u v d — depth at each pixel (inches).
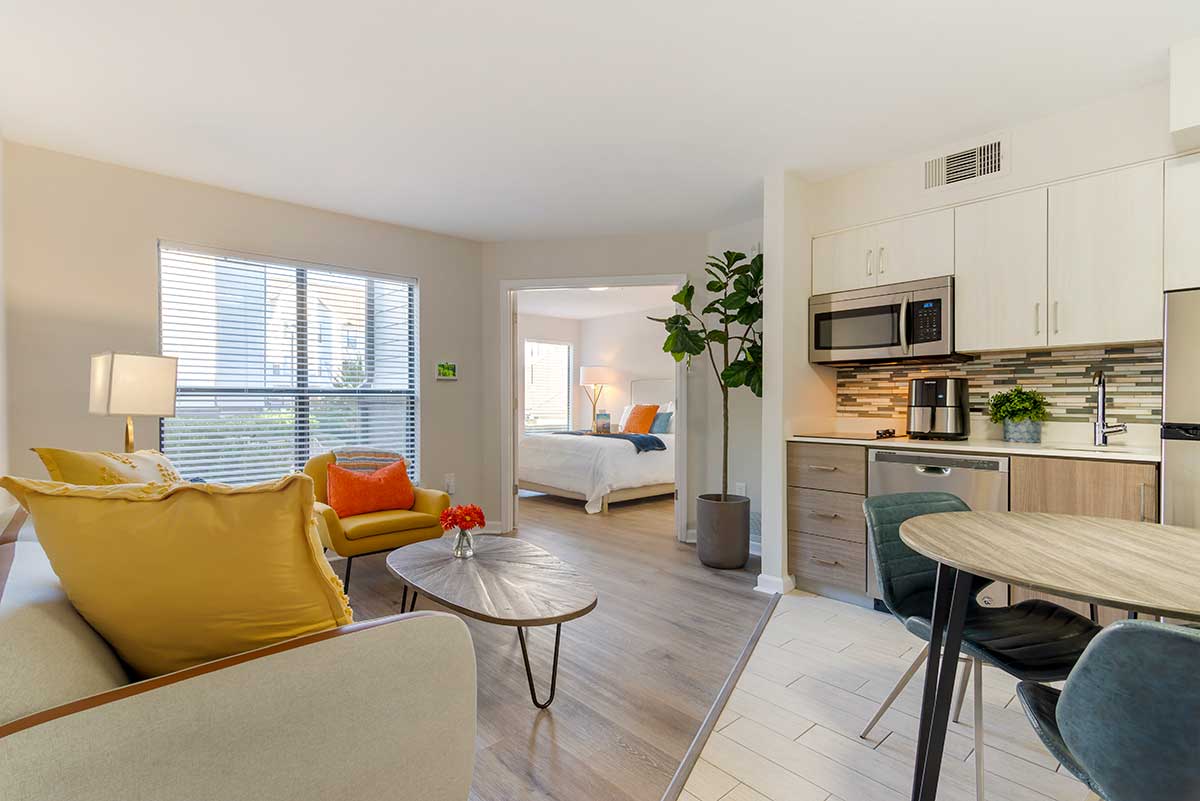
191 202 130.8
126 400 91.9
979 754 57.2
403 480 137.6
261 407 142.6
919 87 93.5
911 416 120.4
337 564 149.1
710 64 86.8
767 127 107.4
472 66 86.9
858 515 117.1
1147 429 100.6
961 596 51.1
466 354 180.7
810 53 84.0
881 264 124.3
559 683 86.1
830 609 116.3
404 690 37.7
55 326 114.0
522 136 110.3
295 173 127.0
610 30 78.4
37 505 34.7
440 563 89.3
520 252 183.6
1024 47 82.7
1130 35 79.8
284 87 92.1
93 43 79.9
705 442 172.9
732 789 62.6
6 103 96.1
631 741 71.5
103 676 32.9
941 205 115.7
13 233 109.9
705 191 139.9
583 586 79.1
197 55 83.1
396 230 165.9
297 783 33.4
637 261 176.9
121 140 110.3
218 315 136.3
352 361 158.7
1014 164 106.7
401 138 110.6
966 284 112.1
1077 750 37.2
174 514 34.9
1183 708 32.1
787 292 128.8
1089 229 98.4
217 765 30.6
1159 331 91.6
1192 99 80.7
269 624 37.1
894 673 89.3
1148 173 92.9
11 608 33.0
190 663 36.7
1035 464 95.1
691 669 90.5
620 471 221.5
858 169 127.6
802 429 133.6
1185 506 80.0
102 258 119.4
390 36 79.2
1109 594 40.6
